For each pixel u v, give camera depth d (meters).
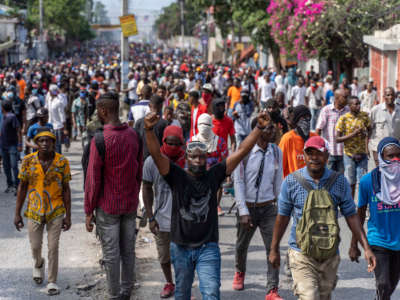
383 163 4.95
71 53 119.75
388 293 5.00
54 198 6.34
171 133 5.88
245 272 6.86
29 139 10.07
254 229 6.11
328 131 9.11
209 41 87.31
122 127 5.50
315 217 4.50
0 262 7.36
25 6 92.94
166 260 6.12
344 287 6.37
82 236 8.45
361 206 5.14
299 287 4.59
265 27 35.34
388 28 22.20
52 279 6.34
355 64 26.28
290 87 23.94
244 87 23.53
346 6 22.44
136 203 5.61
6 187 11.84
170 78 21.73
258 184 6.01
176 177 4.79
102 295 6.26
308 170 4.68
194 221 4.75
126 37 19.80
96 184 5.40
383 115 9.49
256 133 4.86
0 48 55.97
